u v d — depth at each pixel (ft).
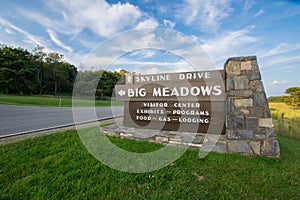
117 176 7.18
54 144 11.12
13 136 13.26
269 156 9.34
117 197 5.72
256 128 9.75
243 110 10.07
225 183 6.46
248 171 7.47
